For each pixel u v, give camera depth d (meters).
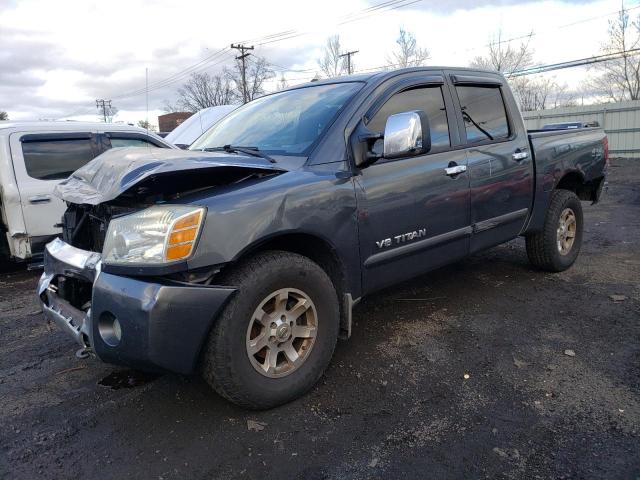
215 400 2.94
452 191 3.67
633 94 33.25
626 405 2.76
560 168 4.85
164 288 2.34
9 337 4.12
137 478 2.31
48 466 2.41
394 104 3.48
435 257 3.68
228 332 2.51
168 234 2.35
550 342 3.59
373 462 2.37
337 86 3.62
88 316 2.60
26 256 5.92
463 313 4.18
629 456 2.34
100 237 2.92
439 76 3.86
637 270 5.28
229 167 2.61
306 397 2.94
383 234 3.23
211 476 2.31
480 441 2.49
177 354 2.40
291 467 2.35
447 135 3.77
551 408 2.76
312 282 2.84
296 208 2.74
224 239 2.46
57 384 3.25
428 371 3.22
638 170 17.31
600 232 7.51
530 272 5.27
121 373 3.36
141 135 6.87
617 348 3.46
